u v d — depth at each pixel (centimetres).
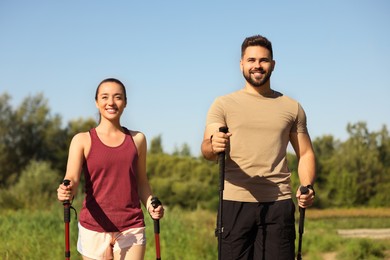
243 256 490
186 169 4134
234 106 495
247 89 505
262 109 496
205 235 1234
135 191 482
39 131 4712
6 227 1150
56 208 1528
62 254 975
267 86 503
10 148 4619
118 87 486
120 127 491
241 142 489
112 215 473
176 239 1164
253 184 487
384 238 1841
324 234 1739
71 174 472
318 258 1345
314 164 511
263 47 495
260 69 492
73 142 478
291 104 505
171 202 3741
